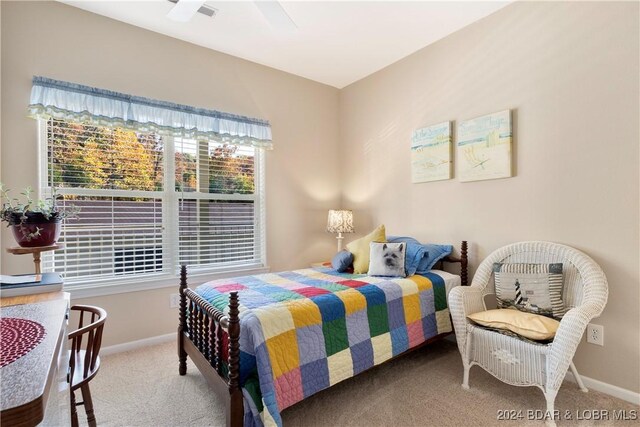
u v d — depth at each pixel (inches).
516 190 101.0
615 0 82.1
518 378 76.5
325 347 75.2
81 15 102.0
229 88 130.8
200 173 126.6
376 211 146.6
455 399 81.9
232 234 134.9
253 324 67.0
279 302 76.8
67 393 45.8
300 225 151.4
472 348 85.7
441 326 102.1
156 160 117.3
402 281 99.2
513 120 101.3
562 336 70.0
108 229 108.3
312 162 155.2
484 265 100.5
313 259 155.4
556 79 92.2
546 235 94.4
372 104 147.8
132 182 112.5
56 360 32.1
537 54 95.9
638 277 79.1
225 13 103.7
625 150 80.8
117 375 93.2
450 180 118.3
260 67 139.0
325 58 134.2
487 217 108.0
